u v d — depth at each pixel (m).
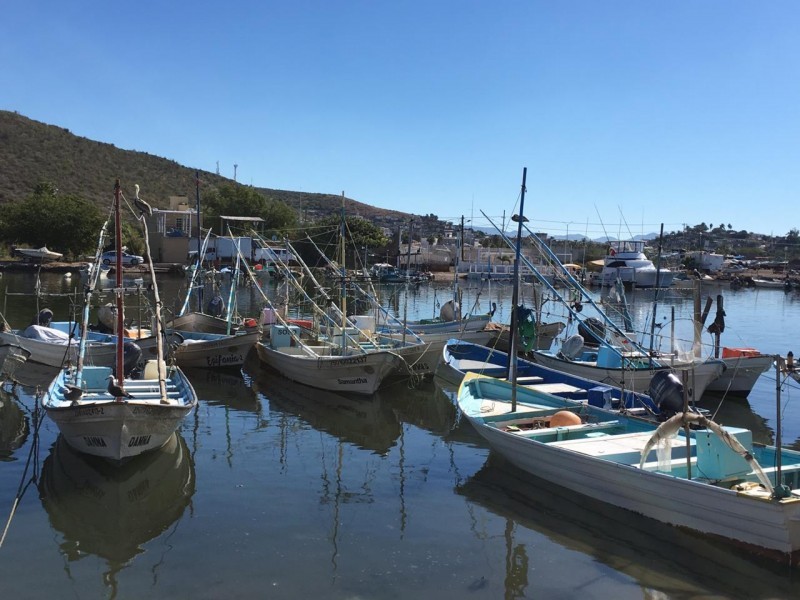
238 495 13.10
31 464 14.54
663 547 11.10
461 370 23.22
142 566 10.17
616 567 10.45
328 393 22.39
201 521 11.84
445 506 12.82
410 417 19.81
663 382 15.41
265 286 65.38
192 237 85.19
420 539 11.34
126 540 11.02
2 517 11.84
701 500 10.91
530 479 14.31
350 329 25.77
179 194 134.00
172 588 9.53
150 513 12.11
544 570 10.34
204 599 9.26
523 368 22.08
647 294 72.00
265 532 11.45
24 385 22.39
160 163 149.62
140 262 75.44
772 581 10.01
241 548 10.83
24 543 10.85
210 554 10.59
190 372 25.23
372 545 11.07
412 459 15.77
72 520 11.77
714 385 23.03
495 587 9.80
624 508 12.39
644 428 14.91
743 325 44.34
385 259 90.88
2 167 117.19
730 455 11.50
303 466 15.01
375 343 24.91
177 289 60.88
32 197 84.75
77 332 27.06
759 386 25.06
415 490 13.66
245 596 9.35
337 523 11.91
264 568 10.18
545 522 12.10
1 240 85.31
